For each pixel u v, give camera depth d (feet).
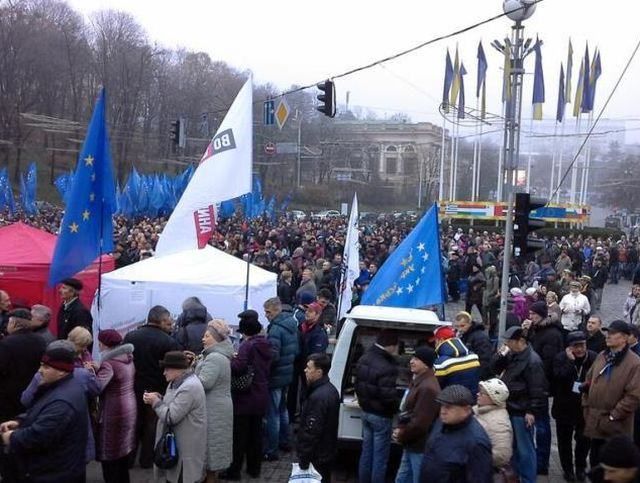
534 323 27.66
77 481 17.37
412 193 299.79
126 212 132.36
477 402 19.30
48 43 218.59
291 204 261.85
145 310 33.65
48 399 17.06
